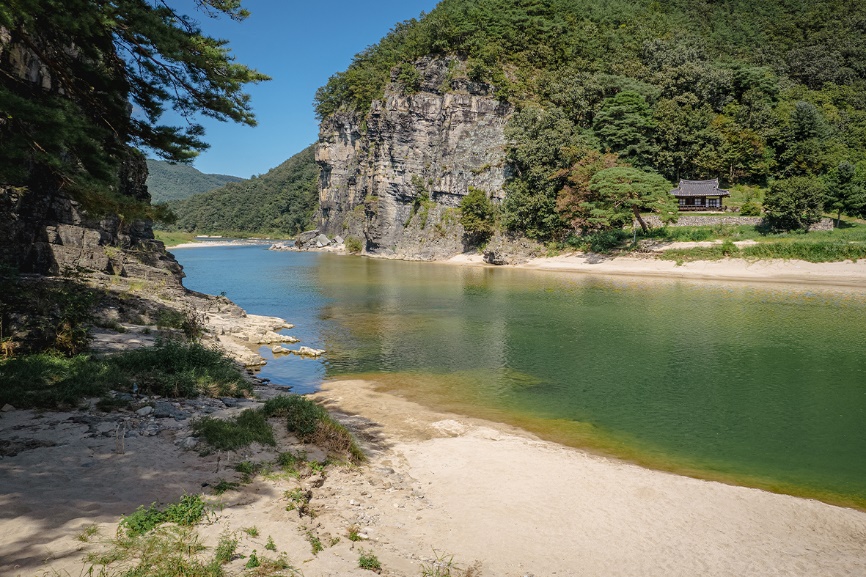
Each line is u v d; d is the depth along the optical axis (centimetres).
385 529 1117
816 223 7531
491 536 1145
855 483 1558
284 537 956
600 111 9956
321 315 4572
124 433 1374
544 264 8900
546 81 11219
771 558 1107
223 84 1769
